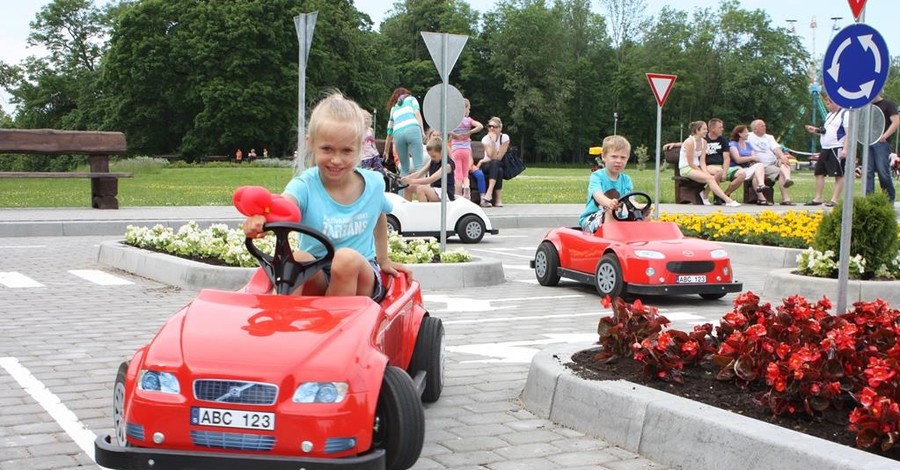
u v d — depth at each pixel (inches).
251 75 2864.2
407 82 4057.6
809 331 223.3
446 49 472.1
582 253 426.3
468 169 851.4
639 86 3951.8
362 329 170.7
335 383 155.3
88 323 336.5
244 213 189.3
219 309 177.6
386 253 226.5
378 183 213.6
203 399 154.9
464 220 644.1
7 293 399.9
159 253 456.8
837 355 199.8
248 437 153.3
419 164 683.4
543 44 3885.3
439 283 438.0
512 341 317.7
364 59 3248.0
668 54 3966.5
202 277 410.6
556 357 238.7
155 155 3058.6
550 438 208.4
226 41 2839.6
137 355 167.5
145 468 153.9
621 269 395.5
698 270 394.9
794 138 4030.5
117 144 755.4
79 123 3417.8
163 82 2930.6
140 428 156.7
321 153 197.8
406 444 170.1
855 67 262.2
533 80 3949.3
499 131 882.1
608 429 205.5
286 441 152.3
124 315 353.1
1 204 822.5
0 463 188.4
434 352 231.6
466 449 200.1
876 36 257.0
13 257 517.3
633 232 412.2
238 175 1551.4
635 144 4079.7
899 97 4635.8
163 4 2918.3
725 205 895.7
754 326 218.1
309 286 199.5
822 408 188.4
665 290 388.5
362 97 3208.7
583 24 4141.2
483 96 4055.1
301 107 624.4
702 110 3978.8
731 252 566.3
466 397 243.8
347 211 206.2
